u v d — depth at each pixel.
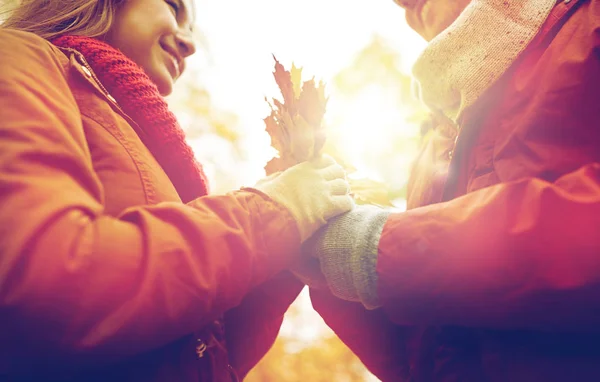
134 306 0.74
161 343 0.77
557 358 0.82
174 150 1.02
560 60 0.90
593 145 0.87
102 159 0.88
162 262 0.77
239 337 1.12
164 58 1.15
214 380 0.92
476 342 0.92
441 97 1.07
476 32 1.01
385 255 0.88
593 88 0.87
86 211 0.77
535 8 0.97
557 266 0.78
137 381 0.82
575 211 0.79
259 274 0.87
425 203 1.16
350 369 4.36
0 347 0.70
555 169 0.87
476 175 0.98
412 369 1.04
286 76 1.02
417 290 0.86
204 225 0.82
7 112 0.78
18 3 1.16
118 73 1.01
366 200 1.23
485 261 0.81
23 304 0.70
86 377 0.79
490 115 0.99
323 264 0.95
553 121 0.89
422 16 1.23
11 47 0.86
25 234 0.71
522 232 0.80
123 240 0.77
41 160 0.76
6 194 0.72
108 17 1.09
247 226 0.87
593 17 0.90
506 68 0.97
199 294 0.79
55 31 1.08
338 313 1.16
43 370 0.73
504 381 0.85
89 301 0.72
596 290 0.77
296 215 0.92
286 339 4.45
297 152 1.01
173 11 1.18
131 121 0.97
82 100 0.92
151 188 0.90
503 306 0.81
